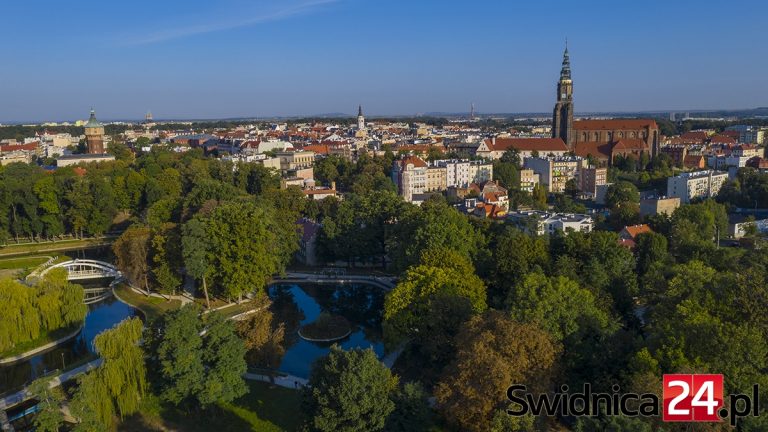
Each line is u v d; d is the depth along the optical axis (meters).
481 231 185.50
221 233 164.50
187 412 102.88
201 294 177.50
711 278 111.31
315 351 138.25
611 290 131.12
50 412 90.31
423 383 110.94
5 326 128.50
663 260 156.00
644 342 93.62
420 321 118.38
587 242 152.38
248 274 162.00
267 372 119.00
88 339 145.62
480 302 123.31
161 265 174.00
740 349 83.06
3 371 126.94
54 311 138.25
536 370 85.62
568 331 98.44
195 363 98.25
